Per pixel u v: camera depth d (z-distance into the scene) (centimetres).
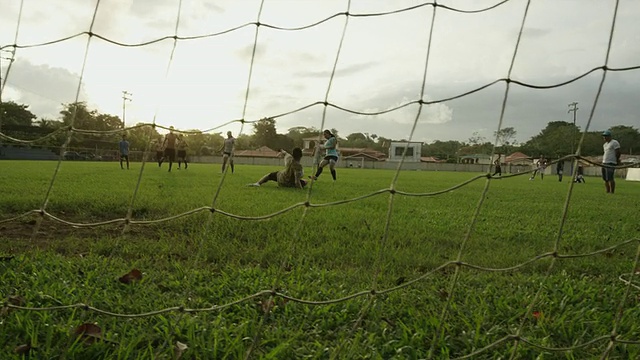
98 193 730
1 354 189
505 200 951
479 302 280
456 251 422
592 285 320
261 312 253
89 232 452
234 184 1079
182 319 233
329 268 353
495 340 226
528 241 491
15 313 226
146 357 197
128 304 250
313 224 512
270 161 4850
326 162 1393
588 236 524
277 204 680
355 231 484
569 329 239
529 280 328
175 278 307
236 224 482
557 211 762
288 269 340
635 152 1902
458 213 685
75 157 3362
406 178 2069
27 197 643
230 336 218
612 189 1282
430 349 207
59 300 249
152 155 2880
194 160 4122
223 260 361
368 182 1459
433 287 304
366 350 211
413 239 457
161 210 582
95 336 206
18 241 397
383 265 357
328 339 227
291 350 207
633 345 224
